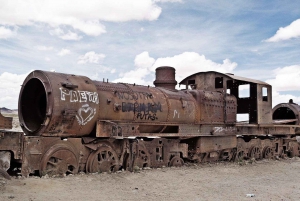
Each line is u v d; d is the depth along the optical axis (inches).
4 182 300.8
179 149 514.3
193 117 536.1
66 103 364.8
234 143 619.5
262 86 681.0
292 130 787.4
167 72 572.7
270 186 390.3
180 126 512.7
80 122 381.7
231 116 615.2
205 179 414.0
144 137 506.3
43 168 349.1
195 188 356.5
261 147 698.8
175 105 507.5
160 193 324.5
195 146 550.6
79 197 284.4
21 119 390.3
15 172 365.4
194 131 535.5
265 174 490.3
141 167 452.8
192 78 660.7
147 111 464.4
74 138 384.8
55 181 330.3
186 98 536.1
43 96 415.2
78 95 378.6
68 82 377.1
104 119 413.7
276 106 888.3
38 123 406.3
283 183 416.8
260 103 668.7
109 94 426.3
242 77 652.7
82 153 390.9
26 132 381.4
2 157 329.4
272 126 709.3
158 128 495.8
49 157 354.0
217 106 586.9
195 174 443.8
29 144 342.0
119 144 439.8
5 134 327.3
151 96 479.5
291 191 364.5
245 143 655.8
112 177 381.4
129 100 445.1
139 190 332.5
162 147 491.5
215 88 626.5
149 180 384.2
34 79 390.9
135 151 441.7
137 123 450.0
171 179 398.0
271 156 726.5
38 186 304.3
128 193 316.2
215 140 577.6
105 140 420.2
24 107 397.7
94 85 410.0
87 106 386.3
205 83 639.8
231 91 711.1
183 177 415.8
